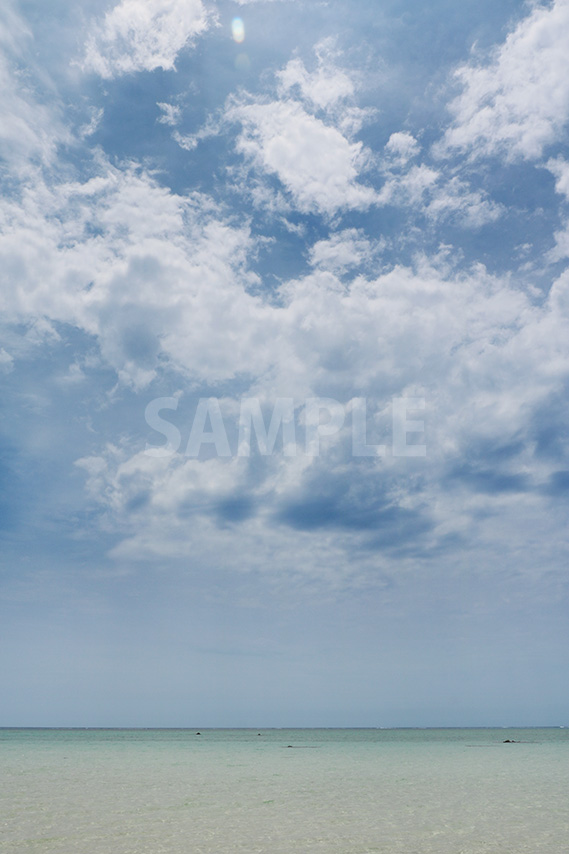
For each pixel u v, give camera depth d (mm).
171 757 62375
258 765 51188
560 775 41438
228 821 22422
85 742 106125
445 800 28234
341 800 28172
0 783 35344
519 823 22047
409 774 42500
